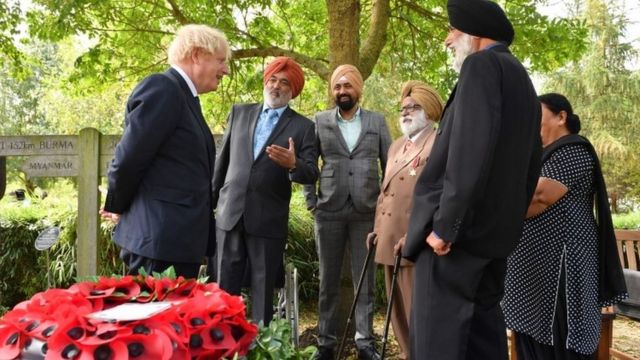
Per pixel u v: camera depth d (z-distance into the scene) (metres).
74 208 5.33
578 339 2.51
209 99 6.91
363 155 3.68
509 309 2.68
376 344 4.18
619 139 17.78
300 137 3.31
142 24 6.19
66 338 1.36
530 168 2.32
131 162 2.31
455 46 2.41
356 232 3.69
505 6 5.64
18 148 4.03
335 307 3.71
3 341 1.44
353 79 3.67
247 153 3.27
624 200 17.83
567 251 2.56
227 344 1.50
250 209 3.19
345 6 4.50
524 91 2.19
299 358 1.71
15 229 5.14
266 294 3.19
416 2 6.15
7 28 6.29
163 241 2.34
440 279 2.18
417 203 2.27
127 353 1.34
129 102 2.40
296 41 6.79
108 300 1.63
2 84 23.64
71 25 5.74
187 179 2.44
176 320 1.44
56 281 5.12
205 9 5.96
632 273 3.01
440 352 2.14
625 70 19.05
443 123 2.29
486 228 2.11
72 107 15.44
